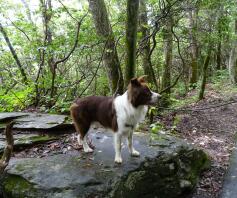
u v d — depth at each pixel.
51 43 2.88
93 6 2.71
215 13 3.30
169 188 1.64
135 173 1.51
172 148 1.78
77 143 1.82
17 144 1.81
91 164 1.54
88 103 1.60
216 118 3.27
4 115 2.27
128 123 1.47
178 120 2.69
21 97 2.82
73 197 1.30
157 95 1.41
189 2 3.00
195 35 3.39
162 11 2.76
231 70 5.61
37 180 1.39
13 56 3.27
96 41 2.85
